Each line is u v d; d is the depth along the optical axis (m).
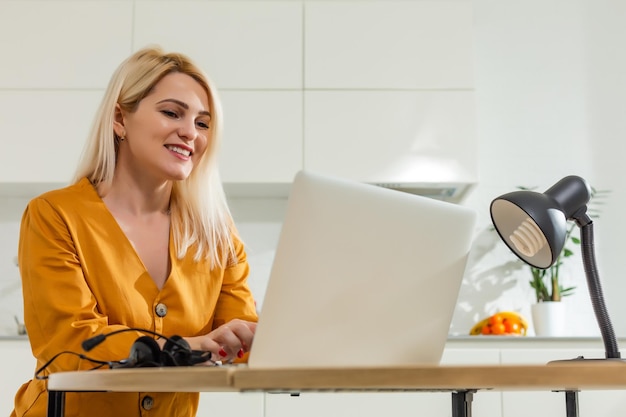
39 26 3.61
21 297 3.76
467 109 3.58
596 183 3.89
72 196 1.72
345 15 3.65
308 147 3.56
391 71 3.61
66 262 1.62
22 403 1.68
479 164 3.90
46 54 3.60
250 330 1.51
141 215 1.81
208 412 3.15
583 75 3.98
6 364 3.15
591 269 1.57
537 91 3.97
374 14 3.64
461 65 3.62
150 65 1.81
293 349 1.22
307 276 1.22
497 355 3.19
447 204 1.36
